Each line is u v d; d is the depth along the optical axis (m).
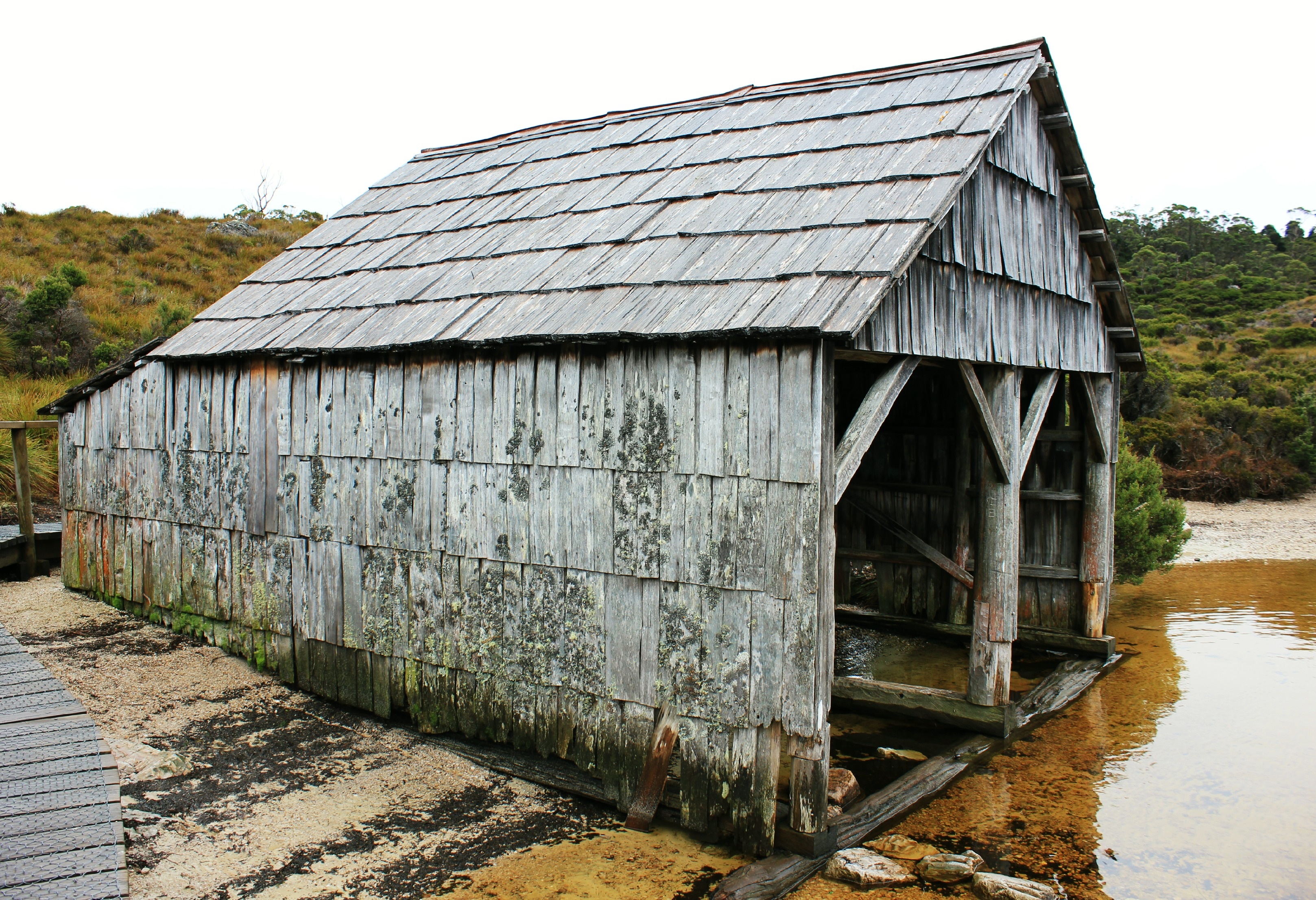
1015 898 4.52
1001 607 7.07
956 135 6.21
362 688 7.02
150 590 9.00
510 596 6.05
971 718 7.15
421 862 4.88
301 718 6.94
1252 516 19.44
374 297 7.57
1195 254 60.31
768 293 5.08
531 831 5.29
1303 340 33.19
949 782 6.23
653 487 5.31
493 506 6.12
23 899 3.49
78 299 20.64
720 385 5.02
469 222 8.39
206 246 28.03
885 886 4.69
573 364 5.68
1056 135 7.65
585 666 5.66
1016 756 6.77
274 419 7.59
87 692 7.22
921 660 9.08
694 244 6.09
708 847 5.12
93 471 9.70
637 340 5.29
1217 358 32.16
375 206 9.96
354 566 7.02
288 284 8.77
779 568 4.80
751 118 8.02
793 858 4.84
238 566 8.00
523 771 5.98
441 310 6.76
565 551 5.74
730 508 4.99
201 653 8.22
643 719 5.38
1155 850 5.25
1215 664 9.10
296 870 4.73
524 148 9.86
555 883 4.69
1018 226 7.08
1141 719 7.55
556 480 5.78
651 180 7.53
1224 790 6.11
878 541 9.98
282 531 7.57
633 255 6.30
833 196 6.02
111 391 9.37
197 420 8.33
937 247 5.76
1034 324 7.46
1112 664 9.09
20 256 22.97
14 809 4.29
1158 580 13.53
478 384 6.19
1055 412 9.52
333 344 6.96
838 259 5.16
